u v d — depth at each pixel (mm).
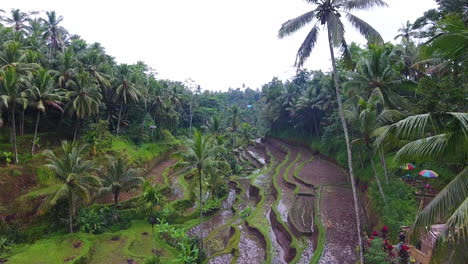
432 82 17047
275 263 18484
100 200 27531
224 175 37531
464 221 6379
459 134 7488
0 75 24734
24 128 32000
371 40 13820
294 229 21891
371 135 19234
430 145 7852
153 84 55594
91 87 31047
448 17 7375
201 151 21562
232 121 68500
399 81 21672
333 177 34188
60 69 32219
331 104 40250
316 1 14250
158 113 52000
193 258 18859
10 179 22859
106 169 29172
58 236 21438
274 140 71125
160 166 43125
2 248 19016
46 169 25344
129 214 26016
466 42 7227
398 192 19484
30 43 35156
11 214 20906
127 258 19312
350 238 19094
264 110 70938
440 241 6953
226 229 25281
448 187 7469
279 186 33500
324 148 45906
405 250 12625
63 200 22766
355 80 22844
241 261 19000
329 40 15008
